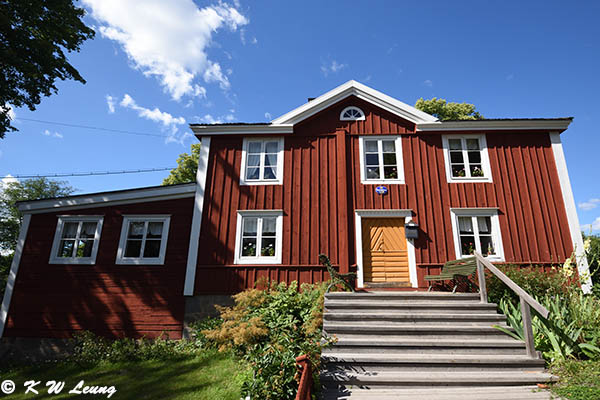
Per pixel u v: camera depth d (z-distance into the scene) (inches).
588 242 281.6
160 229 394.0
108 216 394.6
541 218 374.6
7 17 406.3
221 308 291.1
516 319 231.8
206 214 391.5
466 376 180.5
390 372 187.6
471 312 247.6
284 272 369.7
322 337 213.0
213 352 299.0
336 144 414.9
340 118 424.8
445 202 386.6
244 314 273.1
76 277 371.9
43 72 459.2
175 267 374.9
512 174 391.5
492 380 178.4
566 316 228.7
